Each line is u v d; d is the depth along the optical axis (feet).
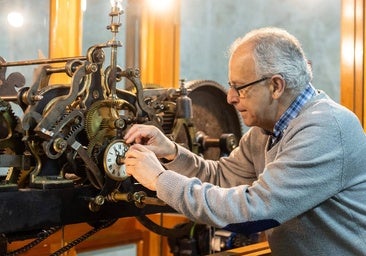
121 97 4.66
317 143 4.03
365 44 7.14
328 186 4.08
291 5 9.23
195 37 9.33
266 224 4.02
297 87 4.36
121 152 4.49
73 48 6.76
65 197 4.17
